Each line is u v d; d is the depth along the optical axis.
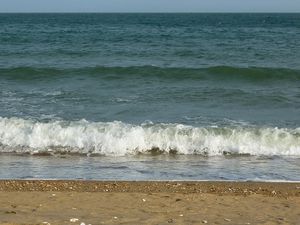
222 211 7.41
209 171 9.96
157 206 7.62
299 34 54.56
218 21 111.75
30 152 11.22
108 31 59.09
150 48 34.09
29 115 14.23
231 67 21.38
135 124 13.13
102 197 8.11
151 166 10.31
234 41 42.12
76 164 10.38
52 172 9.74
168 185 8.93
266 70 21.36
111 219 6.76
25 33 52.53
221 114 14.83
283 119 14.34
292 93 18.19
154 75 21.12
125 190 8.60
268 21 112.38
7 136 11.96
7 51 30.91
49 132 12.05
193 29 67.19
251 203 7.91
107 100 16.53
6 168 9.97
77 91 18.02
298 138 11.93
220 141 11.85
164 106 15.77
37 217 6.75
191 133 12.09
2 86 18.91
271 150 11.53
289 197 8.31
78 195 8.21
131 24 88.00
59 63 25.36
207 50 32.81
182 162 10.69
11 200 7.83
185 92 17.97
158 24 88.62
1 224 6.15
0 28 66.00
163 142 11.77
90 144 11.65
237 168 10.21
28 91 17.94
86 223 6.48
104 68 21.61
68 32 55.75
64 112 14.73
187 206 7.65
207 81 20.55
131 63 25.64
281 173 9.84
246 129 12.38
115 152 11.39
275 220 6.96
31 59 27.22
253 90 18.61
